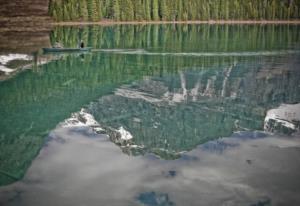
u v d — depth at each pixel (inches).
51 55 2349.9
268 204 717.9
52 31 4131.4
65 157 925.8
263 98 1438.2
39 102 1360.7
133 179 812.0
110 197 744.3
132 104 1349.7
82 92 1504.7
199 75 1819.6
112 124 1143.0
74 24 5403.5
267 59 2299.5
